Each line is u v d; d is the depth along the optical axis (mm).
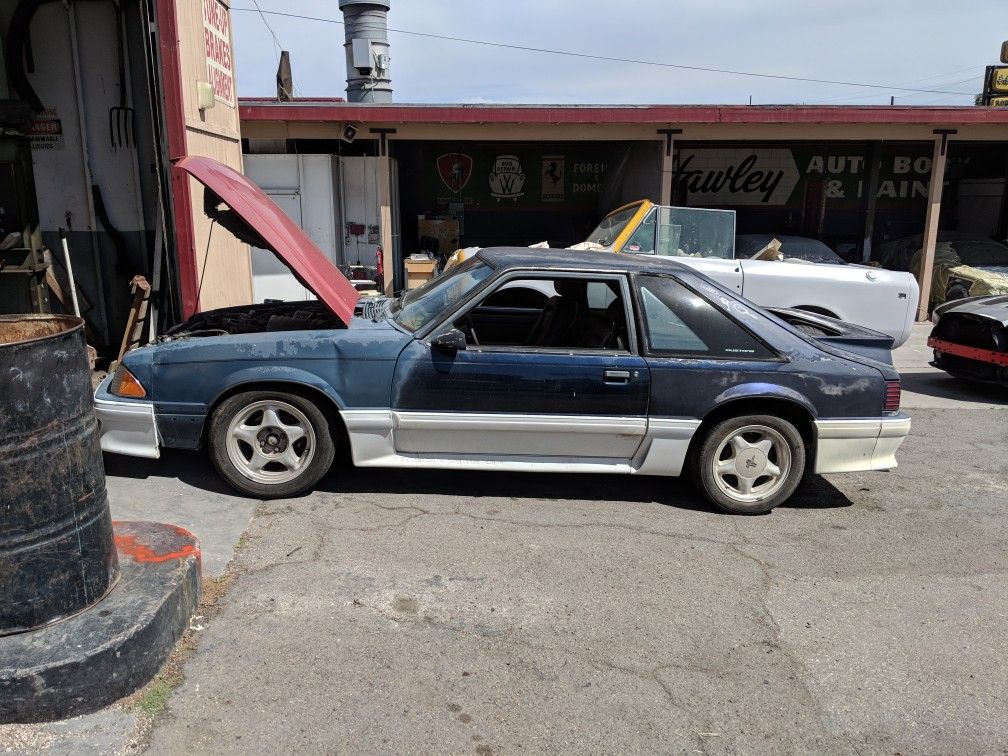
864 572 4324
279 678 3158
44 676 2762
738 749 2895
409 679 3197
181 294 7164
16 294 6434
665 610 3832
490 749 2826
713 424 4957
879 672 3396
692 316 4902
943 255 14664
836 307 8812
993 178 18031
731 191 18562
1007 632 3752
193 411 4750
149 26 6859
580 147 17500
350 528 4551
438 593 3875
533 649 3451
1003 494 5613
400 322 5062
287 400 4754
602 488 5367
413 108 12500
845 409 4930
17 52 7125
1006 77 17766
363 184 13227
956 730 3041
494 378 4758
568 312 5453
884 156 18641
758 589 4082
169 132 6879
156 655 3107
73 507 2963
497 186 17625
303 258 5301
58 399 2871
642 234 9945
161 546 3584
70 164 7516
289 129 12641
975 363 8477
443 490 5184
